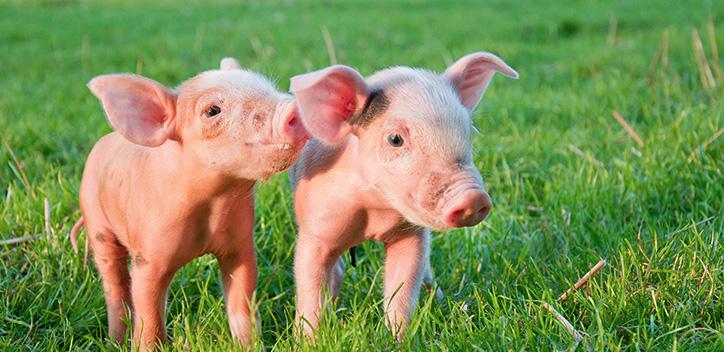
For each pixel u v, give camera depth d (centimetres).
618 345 129
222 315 139
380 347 130
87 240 149
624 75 241
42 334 142
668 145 176
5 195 173
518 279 145
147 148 135
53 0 484
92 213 142
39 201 163
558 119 204
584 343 129
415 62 274
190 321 141
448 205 124
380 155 129
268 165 128
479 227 158
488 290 143
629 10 377
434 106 129
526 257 151
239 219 136
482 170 175
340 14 404
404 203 128
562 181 170
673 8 375
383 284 144
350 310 143
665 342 131
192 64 291
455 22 362
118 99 131
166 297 139
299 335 133
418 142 127
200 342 133
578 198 163
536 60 279
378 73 134
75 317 143
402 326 136
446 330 132
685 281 138
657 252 143
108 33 370
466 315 135
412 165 127
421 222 128
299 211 139
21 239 154
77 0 491
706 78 218
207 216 134
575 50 288
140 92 131
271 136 126
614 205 162
